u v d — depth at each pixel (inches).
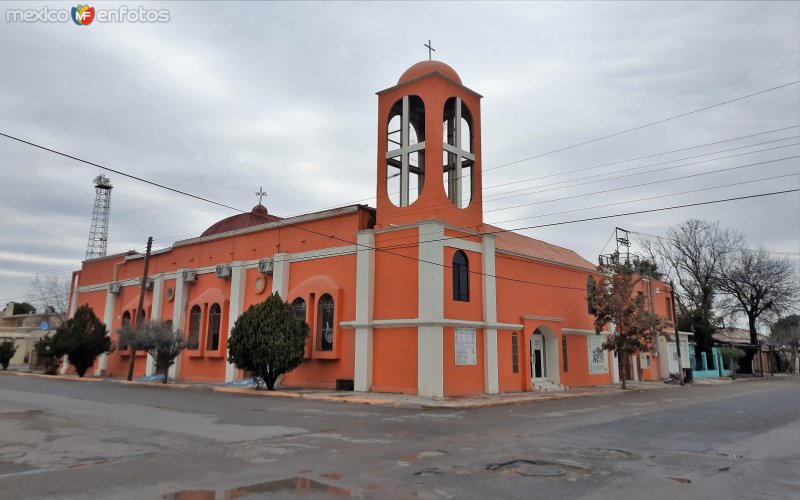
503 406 708.0
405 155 915.4
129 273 1487.5
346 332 905.5
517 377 944.9
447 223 847.1
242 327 885.8
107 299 1505.9
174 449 366.9
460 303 846.5
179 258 1318.9
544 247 1232.2
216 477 287.4
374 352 856.9
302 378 949.8
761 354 2182.6
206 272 1214.9
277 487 266.7
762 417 584.4
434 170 874.1
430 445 386.3
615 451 370.0
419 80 918.4
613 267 1135.6
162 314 1293.1
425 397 763.4
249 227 1134.4
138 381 1161.4
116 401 701.9
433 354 780.6
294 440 403.2
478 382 849.5
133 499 246.5
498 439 417.4
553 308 1086.4
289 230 1056.2
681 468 319.3
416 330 810.2
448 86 935.7
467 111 992.9
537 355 1043.3
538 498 251.4
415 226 841.5
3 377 1306.6
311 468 309.0
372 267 886.4
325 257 971.3
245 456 343.0
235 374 1067.3
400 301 840.9
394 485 272.2
